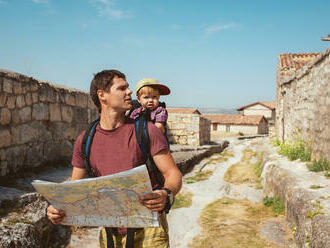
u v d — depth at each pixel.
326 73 6.70
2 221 3.26
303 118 9.25
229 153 15.30
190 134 15.55
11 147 5.00
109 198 1.33
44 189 1.36
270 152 11.39
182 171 10.00
